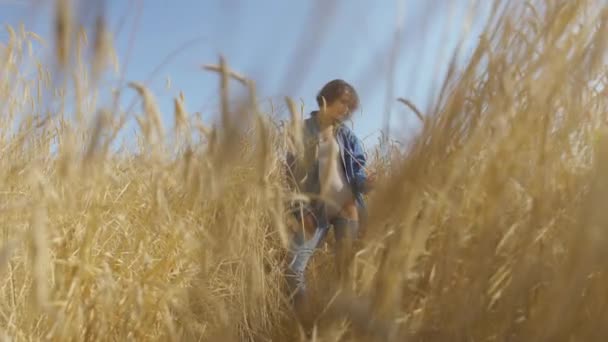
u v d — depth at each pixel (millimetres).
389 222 886
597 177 752
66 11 595
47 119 1160
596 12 894
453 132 875
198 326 1214
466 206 916
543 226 949
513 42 912
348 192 1707
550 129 935
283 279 1585
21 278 1230
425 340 967
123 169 1384
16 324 1152
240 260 1374
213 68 629
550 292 839
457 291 923
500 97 886
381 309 886
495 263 974
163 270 1248
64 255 1109
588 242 746
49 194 1017
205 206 1161
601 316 805
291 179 1405
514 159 871
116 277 1302
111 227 1378
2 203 1159
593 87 1025
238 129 719
